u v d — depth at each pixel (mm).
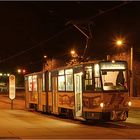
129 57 53156
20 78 107750
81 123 23812
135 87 56875
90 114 22906
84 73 23453
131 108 38625
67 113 26531
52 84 29781
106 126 21875
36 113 33781
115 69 22859
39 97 33750
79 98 24250
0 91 115062
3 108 44438
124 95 22641
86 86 23266
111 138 15875
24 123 23609
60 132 18422
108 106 22250
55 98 28984
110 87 22500
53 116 30047
